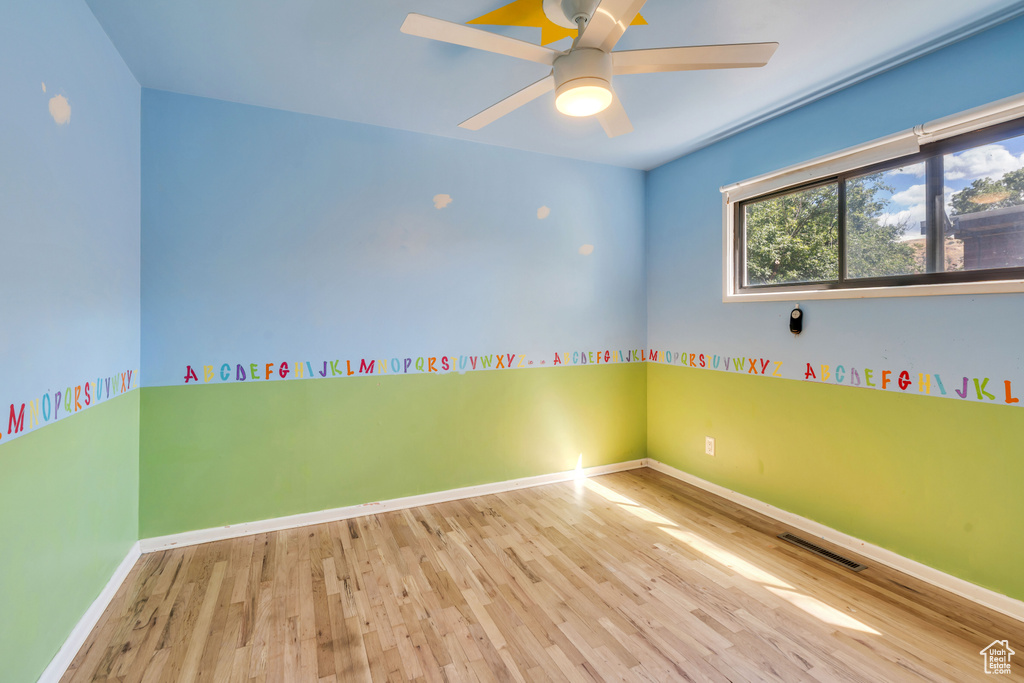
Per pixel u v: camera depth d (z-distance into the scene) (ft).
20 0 4.33
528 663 5.17
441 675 5.01
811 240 8.21
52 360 4.91
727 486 9.75
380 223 8.97
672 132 9.24
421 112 8.37
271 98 7.84
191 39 6.21
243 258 8.04
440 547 7.70
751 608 6.08
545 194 10.50
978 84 6.06
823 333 7.91
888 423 7.07
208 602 6.25
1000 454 5.97
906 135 6.61
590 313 11.09
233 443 8.06
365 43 6.29
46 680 4.72
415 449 9.38
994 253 6.06
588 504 9.43
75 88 5.36
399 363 9.20
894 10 5.59
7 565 4.16
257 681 4.93
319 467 8.63
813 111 7.97
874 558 7.24
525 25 5.80
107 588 6.21
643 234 11.74
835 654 5.27
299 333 8.43
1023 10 5.59
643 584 6.63
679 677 4.95
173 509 7.73
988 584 6.08
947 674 4.96
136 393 7.36
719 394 9.87
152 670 5.06
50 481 4.87
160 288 7.57
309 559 7.33
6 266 4.13
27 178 4.46
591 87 4.74
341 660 5.23
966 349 6.24
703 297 10.21
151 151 7.48
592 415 11.18
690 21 5.78
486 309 9.95
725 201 9.55
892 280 7.06
